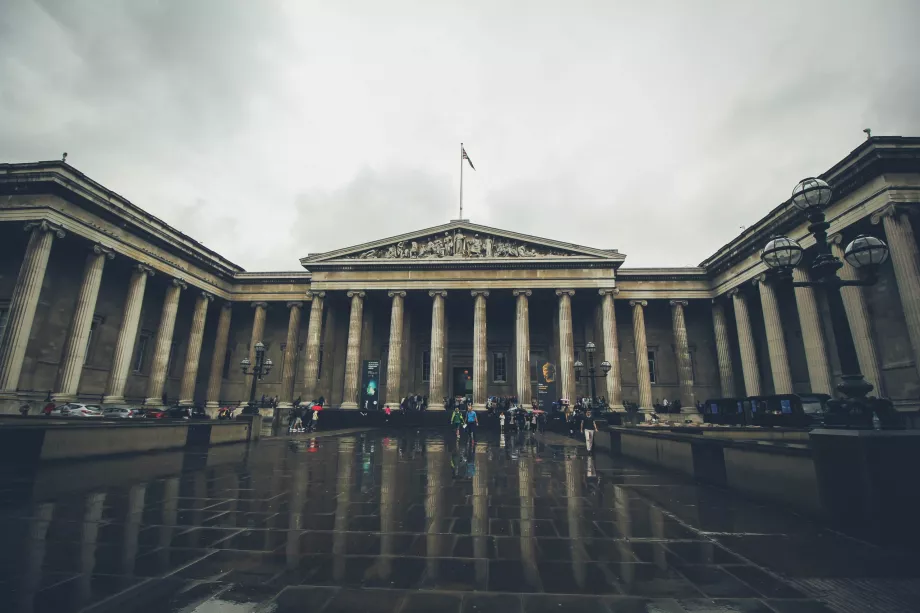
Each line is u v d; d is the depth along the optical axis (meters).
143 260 40.03
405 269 46.56
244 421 24.12
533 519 8.25
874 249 7.44
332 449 21.16
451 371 54.00
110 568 5.64
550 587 5.21
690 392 46.16
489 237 47.09
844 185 28.58
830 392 31.92
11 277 35.75
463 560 6.07
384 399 52.06
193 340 47.31
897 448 6.99
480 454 19.61
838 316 7.79
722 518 8.37
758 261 39.38
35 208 31.70
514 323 54.59
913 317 24.78
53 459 13.08
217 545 6.57
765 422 29.14
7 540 6.69
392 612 4.56
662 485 11.88
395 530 7.46
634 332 47.81
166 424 18.48
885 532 6.74
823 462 7.73
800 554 6.39
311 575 5.49
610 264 44.94
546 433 34.97
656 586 5.27
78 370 33.81
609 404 42.62
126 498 9.62
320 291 47.12
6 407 28.98
